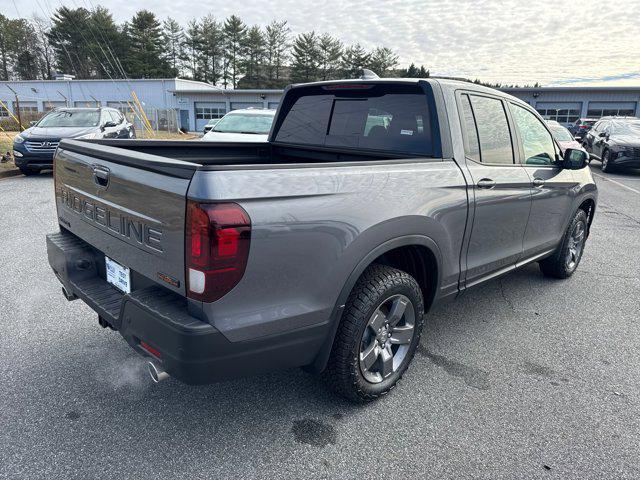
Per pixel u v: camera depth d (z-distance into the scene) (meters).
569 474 2.39
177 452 2.47
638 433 2.70
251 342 2.20
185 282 2.11
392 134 3.43
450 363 3.43
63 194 3.19
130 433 2.60
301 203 2.24
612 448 2.58
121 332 2.42
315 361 2.57
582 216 5.05
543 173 4.11
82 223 2.95
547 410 2.90
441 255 3.07
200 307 2.07
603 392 3.10
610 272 5.50
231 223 2.01
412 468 2.41
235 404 2.89
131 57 76.25
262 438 2.59
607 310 4.41
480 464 2.44
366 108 3.61
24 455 2.41
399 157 3.37
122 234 2.49
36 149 11.78
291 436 2.62
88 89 50.59
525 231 4.02
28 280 4.79
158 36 79.75
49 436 2.55
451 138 3.17
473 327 4.02
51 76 89.69
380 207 2.58
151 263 2.30
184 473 2.33
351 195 2.46
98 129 12.60
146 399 2.91
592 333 3.94
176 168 2.09
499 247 3.71
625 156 15.05
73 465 2.35
